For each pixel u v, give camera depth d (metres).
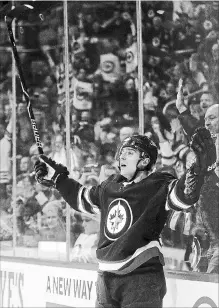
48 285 5.79
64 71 6.03
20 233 6.60
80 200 3.83
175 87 4.72
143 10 5.04
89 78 5.71
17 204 6.67
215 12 4.39
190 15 4.60
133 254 3.37
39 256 6.27
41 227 6.27
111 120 5.48
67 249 5.78
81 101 5.81
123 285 3.40
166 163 4.79
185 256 4.48
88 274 5.14
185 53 4.64
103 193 3.64
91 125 5.70
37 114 6.42
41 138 6.38
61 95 6.09
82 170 5.78
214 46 4.39
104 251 3.47
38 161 4.09
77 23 5.85
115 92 5.42
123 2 5.34
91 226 5.54
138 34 5.08
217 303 3.94
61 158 6.09
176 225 4.57
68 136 5.94
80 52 5.80
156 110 4.90
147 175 3.61
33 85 6.47
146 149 3.57
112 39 5.45
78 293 5.29
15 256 6.61
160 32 4.87
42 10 6.28
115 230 3.46
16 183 6.72
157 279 3.37
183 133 4.65
